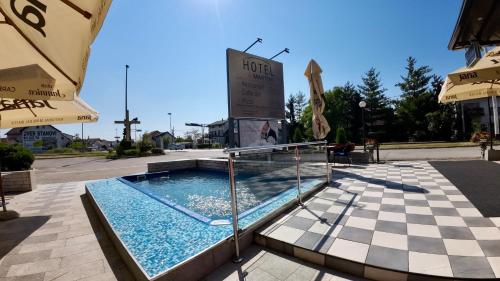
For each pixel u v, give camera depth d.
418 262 2.17
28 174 7.26
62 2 1.46
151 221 3.68
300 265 2.49
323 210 3.74
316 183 5.23
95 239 3.46
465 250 2.32
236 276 2.35
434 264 2.13
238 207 3.29
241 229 2.89
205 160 10.84
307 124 38.59
